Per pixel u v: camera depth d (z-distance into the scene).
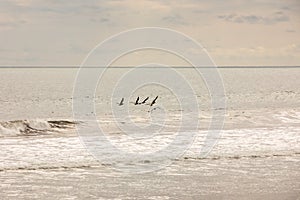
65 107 84.12
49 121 50.19
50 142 41.22
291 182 28.91
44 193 26.73
